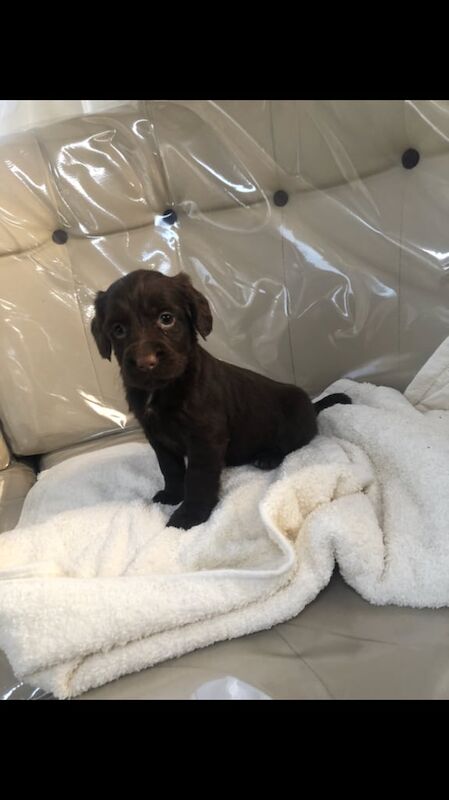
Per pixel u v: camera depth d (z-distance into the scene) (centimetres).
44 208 65
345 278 65
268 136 62
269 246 66
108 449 66
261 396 58
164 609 38
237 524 48
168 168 64
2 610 38
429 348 65
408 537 44
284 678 35
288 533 46
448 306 63
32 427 68
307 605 41
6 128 72
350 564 42
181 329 50
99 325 52
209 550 46
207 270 68
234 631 39
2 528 58
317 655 37
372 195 62
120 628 38
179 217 67
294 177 64
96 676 37
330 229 64
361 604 41
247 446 58
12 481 65
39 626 37
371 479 50
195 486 52
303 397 60
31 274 65
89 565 47
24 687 38
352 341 68
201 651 38
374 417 56
